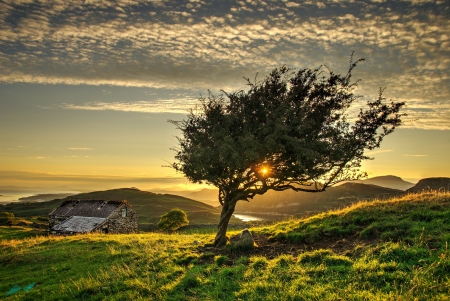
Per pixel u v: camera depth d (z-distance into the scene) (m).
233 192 19.78
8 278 17.56
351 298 9.15
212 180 18.75
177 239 23.66
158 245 20.73
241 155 16.72
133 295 12.29
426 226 14.17
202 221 118.81
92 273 16.09
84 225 59.69
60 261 19.88
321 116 18.20
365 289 9.69
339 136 18.42
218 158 17.77
